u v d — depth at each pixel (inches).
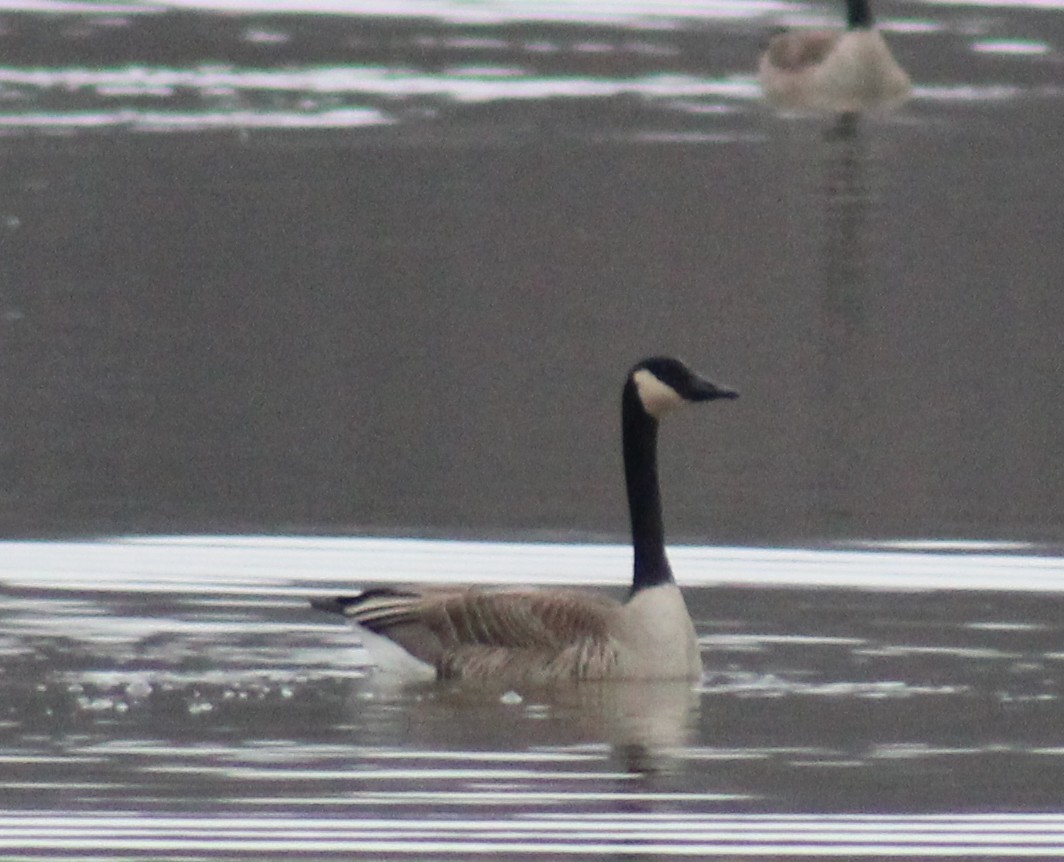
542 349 1135.0
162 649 721.6
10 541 839.7
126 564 813.9
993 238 1332.4
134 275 1243.2
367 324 1173.7
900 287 1246.3
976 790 598.5
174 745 631.2
